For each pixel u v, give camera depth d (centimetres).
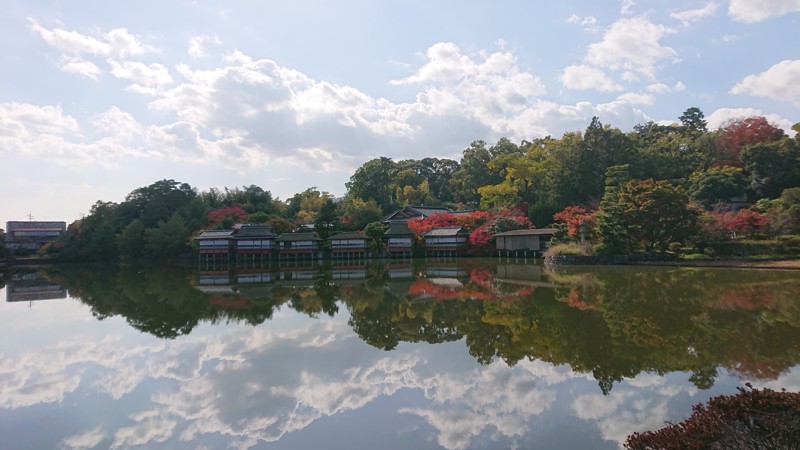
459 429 972
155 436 975
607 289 2830
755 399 720
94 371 1455
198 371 1429
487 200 8081
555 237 5600
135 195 8406
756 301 2272
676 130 8775
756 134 6888
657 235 4372
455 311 2338
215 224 7525
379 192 10112
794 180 5666
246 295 3142
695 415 802
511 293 2852
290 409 1108
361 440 933
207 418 1064
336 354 1593
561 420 999
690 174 6825
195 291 3456
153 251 7469
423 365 1449
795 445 644
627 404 1077
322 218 7225
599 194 6850
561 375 1308
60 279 4766
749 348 1489
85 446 935
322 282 3866
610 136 6944
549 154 8475
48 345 1812
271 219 7669
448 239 6581
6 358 1625
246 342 1786
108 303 2928
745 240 4278
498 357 1512
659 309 2147
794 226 4294
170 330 2045
